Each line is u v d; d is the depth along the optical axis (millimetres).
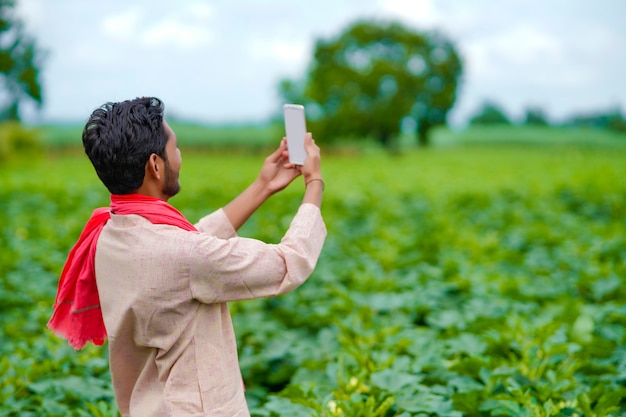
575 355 3846
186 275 1899
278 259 1986
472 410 3143
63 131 59125
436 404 3141
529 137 76500
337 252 7629
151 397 1986
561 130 84750
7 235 8656
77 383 3531
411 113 47281
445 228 9211
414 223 10164
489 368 3547
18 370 3668
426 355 3836
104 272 1987
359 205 12289
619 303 5344
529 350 3844
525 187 15062
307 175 2242
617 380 3457
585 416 3064
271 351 4203
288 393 3398
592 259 7020
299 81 57938
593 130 82250
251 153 55875
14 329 4754
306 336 4855
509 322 4398
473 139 75125
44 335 4660
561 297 5250
